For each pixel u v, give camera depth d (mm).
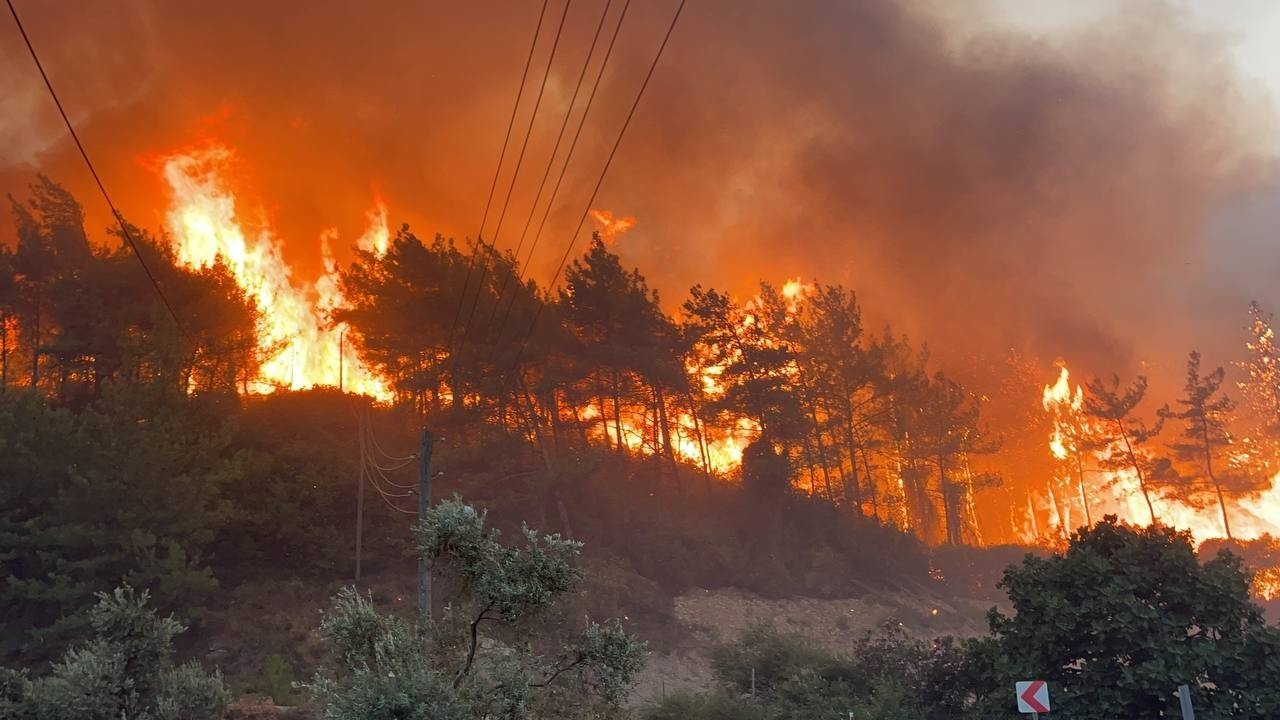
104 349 44594
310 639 36969
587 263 60594
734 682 32000
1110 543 23297
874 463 88875
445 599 13531
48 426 34781
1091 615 20875
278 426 50500
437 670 12383
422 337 54312
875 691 26094
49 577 33219
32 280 53281
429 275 52906
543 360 55625
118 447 34562
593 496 56219
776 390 62344
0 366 54906
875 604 56281
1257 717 19188
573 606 42688
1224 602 20125
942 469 78875
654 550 54000
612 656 13398
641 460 65312
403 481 49219
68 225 54156
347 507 47062
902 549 66812
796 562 58781
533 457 56281
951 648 26641
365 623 13133
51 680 16188
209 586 34500
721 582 54938
